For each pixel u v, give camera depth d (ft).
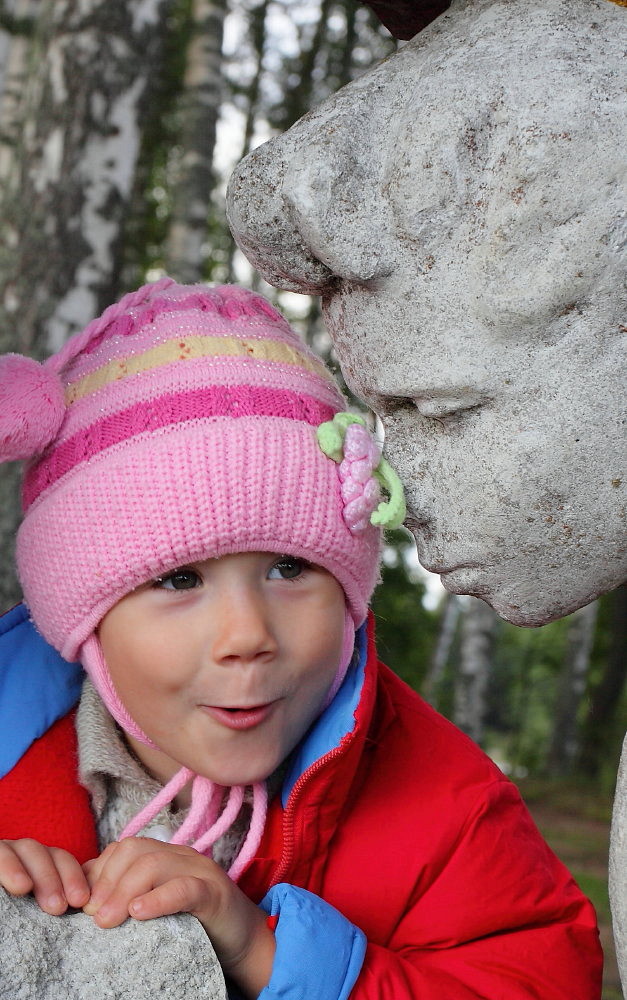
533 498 3.53
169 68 31.83
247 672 4.22
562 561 3.64
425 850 4.76
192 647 4.26
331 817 4.64
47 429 4.46
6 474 13.20
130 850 3.91
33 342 14.21
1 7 17.26
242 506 4.19
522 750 58.03
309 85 38.93
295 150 3.67
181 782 4.58
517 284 3.35
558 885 4.91
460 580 3.85
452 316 3.51
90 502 4.31
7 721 4.94
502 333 3.43
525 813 5.16
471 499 3.65
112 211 14.82
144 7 14.96
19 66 17.29
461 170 3.40
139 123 15.10
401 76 3.70
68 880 3.66
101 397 4.52
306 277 3.90
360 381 3.91
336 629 4.54
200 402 4.36
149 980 3.35
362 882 4.73
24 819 4.72
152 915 3.58
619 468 3.45
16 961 3.20
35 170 14.43
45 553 4.50
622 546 3.59
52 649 5.26
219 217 41.45
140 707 4.47
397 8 4.42
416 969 4.36
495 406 3.54
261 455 4.26
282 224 3.74
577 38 3.42
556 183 3.26
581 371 3.41
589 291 3.33
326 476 4.38
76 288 14.51
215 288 5.11
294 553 4.33
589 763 45.29
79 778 4.85
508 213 3.31
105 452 4.34
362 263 3.56
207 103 27.30
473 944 4.62
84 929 3.49
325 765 4.44
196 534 4.17
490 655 37.76
